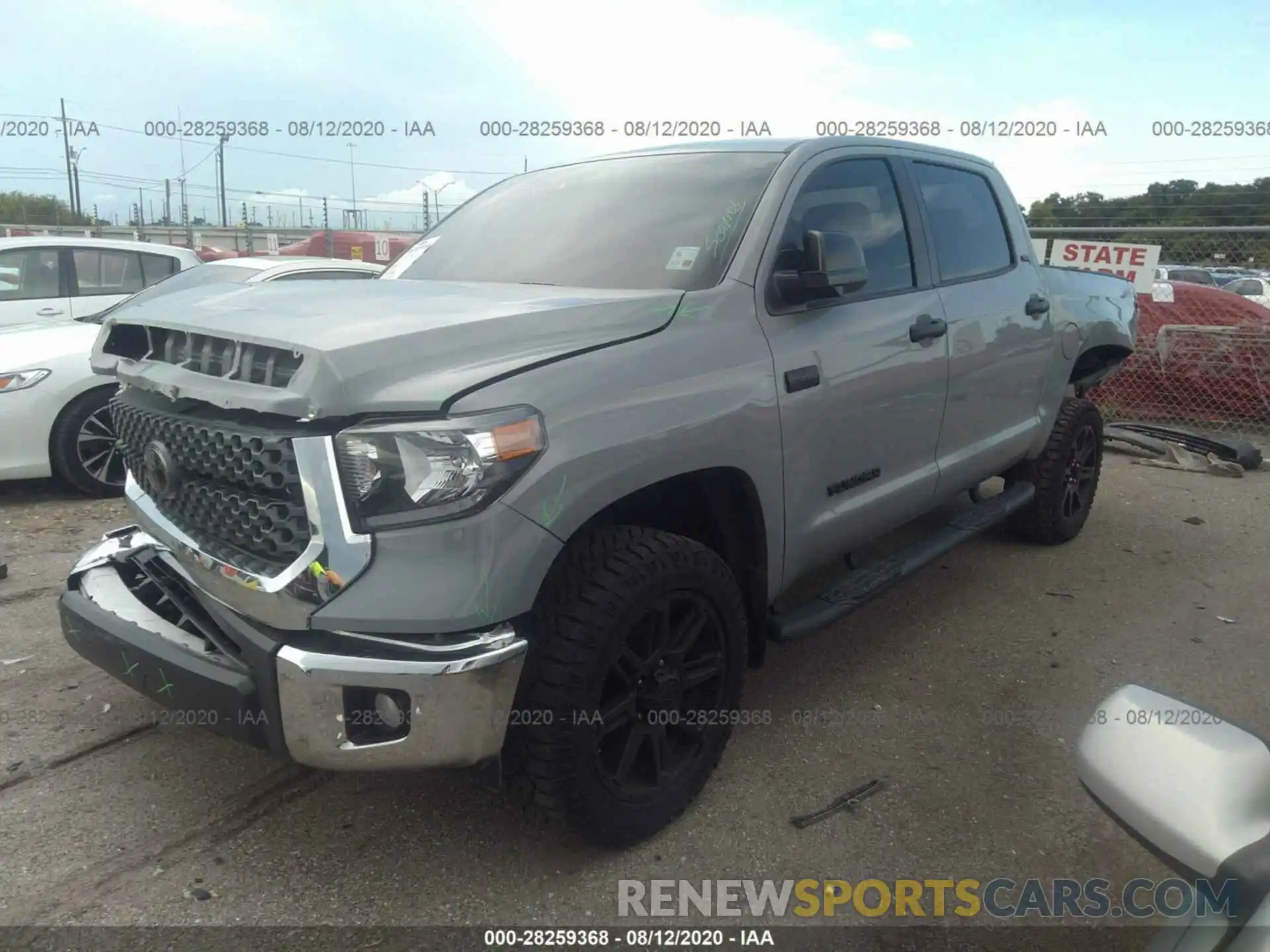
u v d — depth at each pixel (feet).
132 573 9.37
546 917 7.98
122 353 9.42
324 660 7.19
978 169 14.78
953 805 9.65
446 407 7.19
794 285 9.95
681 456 8.51
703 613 9.00
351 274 24.97
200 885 8.23
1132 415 29.91
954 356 12.62
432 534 7.09
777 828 9.21
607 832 8.47
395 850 8.75
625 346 8.45
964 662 12.84
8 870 8.33
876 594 11.62
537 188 12.51
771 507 9.76
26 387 18.57
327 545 7.10
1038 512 16.83
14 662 12.14
